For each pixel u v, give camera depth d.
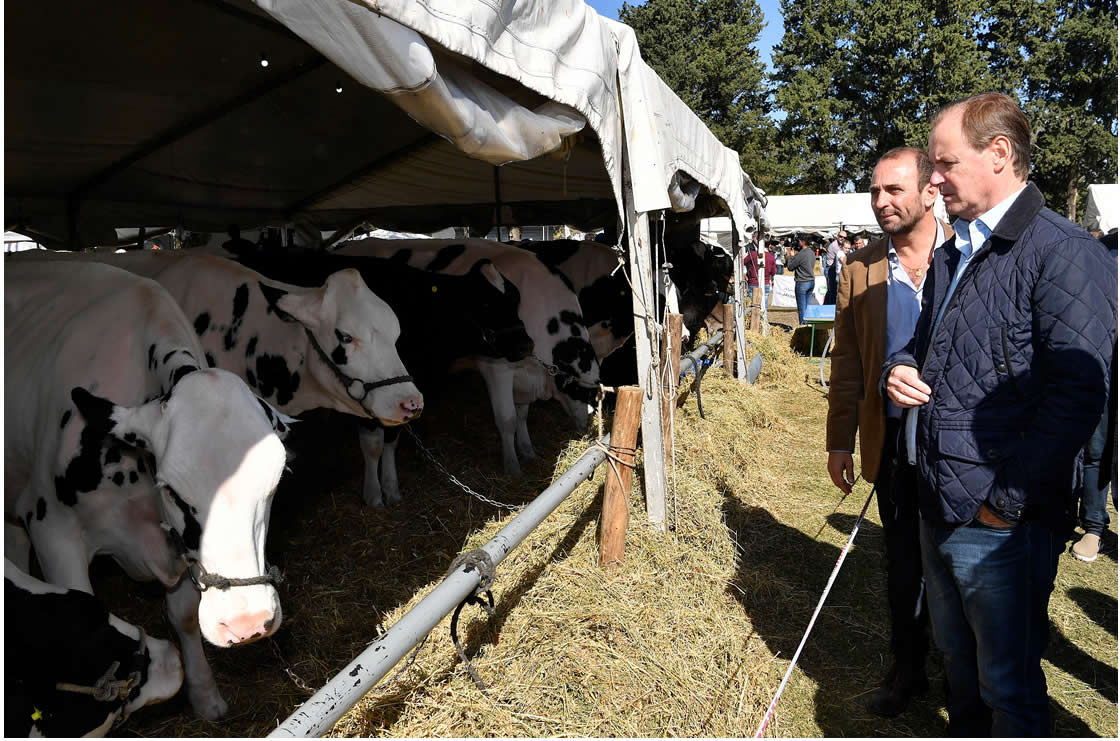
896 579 2.70
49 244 7.30
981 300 1.83
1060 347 1.66
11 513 2.84
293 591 3.51
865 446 2.72
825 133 44.00
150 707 2.67
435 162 7.46
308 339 3.74
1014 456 1.74
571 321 5.62
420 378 5.31
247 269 4.02
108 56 4.29
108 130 5.52
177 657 1.96
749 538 4.30
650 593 3.33
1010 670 1.88
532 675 2.71
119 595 3.39
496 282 5.10
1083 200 41.06
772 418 6.76
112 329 2.61
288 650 3.09
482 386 6.95
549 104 2.94
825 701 2.88
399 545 4.06
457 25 2.10
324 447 5.53
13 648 1.75
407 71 1.91
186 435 2.01
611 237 10.00
